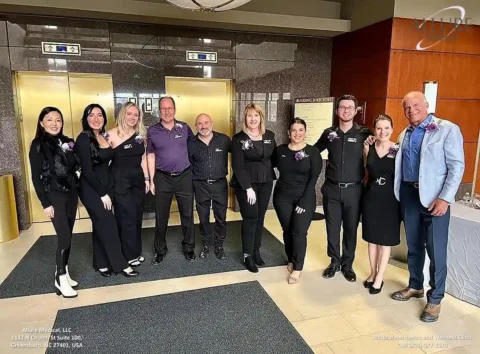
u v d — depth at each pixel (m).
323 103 5.08
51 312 2.73
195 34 4.96
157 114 5.00
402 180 2.80
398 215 2.93
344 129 3.11
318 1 5.34
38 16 4.34
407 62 4.53
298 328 2.54
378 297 2.98
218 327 2.54
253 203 3.23
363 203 3.07
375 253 3.08
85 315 2.69
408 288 2.98
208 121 3.38
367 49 4.82
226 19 4.64
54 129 2.79
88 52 4.59
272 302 2.89
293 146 3.09
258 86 5.38
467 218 2.85
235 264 3.62
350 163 3.09
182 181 3.48
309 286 3.17
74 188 2.96
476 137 5.02
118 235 3.24
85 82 4.77
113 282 3.22
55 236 4.42
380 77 4.62
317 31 5.17
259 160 3.20
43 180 2.79
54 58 4.48
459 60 4.75
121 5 4.24
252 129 3.16
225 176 3.63
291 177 3.11
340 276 3.36
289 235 3.34
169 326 2.55
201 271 3.45
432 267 2.65
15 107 4.48
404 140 2.75
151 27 4.77
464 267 2.89
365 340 2.42
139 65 4.80
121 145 3.14
